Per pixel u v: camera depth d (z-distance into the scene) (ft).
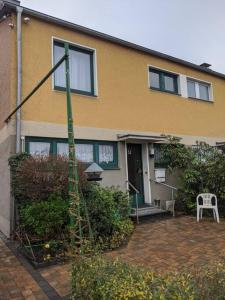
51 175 21.95
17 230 23.15
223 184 32.68
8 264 18.66
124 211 26.78
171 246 21.59
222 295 9.53
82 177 22.89
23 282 15.78
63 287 14.98
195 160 35.73
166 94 39.11
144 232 26.16
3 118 28.17
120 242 22.25
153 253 20.01
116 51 34.55
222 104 47.52
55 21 29.32
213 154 35.09
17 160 24.17
